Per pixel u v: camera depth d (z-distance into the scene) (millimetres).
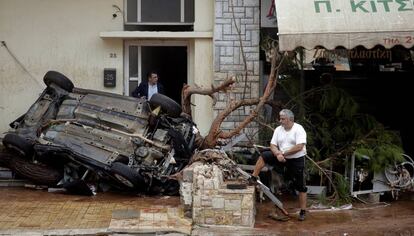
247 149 14172
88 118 13828
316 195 13539
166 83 16578
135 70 16359
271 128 13930
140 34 15719
